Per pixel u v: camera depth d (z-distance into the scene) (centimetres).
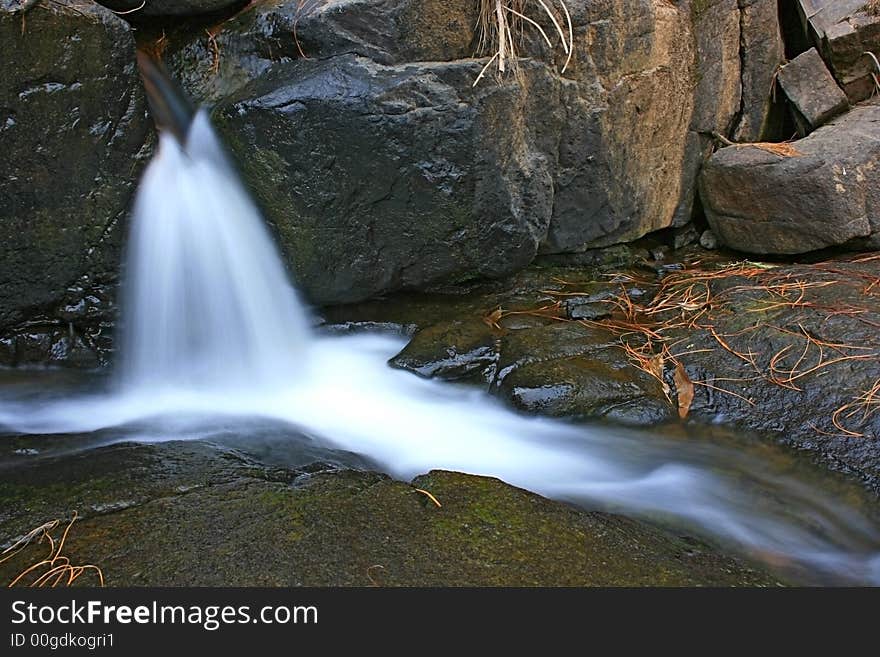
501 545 130
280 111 172
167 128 176
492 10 179
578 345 183
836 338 177
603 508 150
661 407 170
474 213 186
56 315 174
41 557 126
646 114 207
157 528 130
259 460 152
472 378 180
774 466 160
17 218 163
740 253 222
